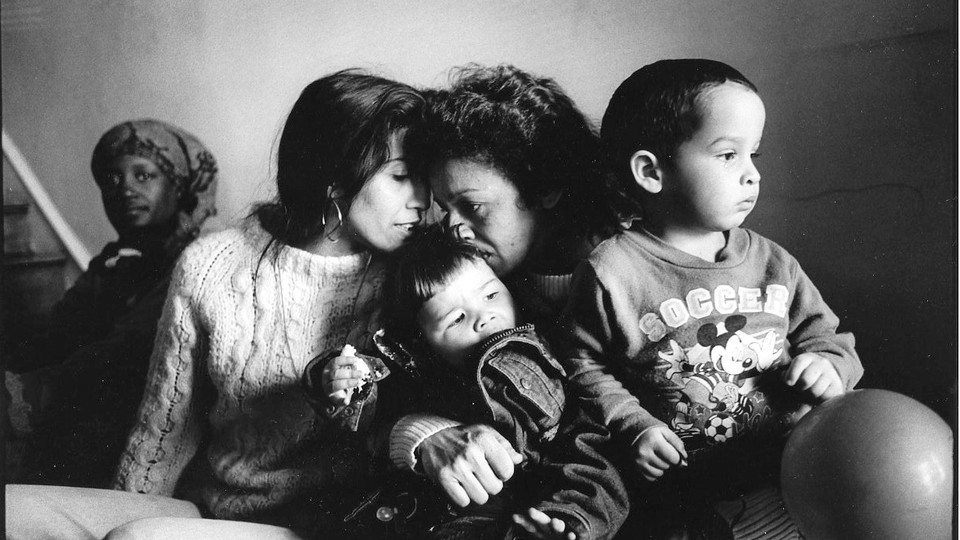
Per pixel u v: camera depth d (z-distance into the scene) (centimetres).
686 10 150
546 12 152
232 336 159
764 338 145
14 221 166
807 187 150
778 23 148
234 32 160
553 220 152
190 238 163
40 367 166
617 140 146
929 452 129
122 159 163
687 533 147
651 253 146
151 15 162
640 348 145
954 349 148
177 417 162
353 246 157
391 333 151
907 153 147
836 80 148
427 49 155
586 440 143
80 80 164
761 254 148
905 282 149
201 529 149
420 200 155
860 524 130
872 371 152
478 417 147
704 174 141
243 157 161
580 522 140
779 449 147
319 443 158
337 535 155
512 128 150
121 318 164
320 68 158
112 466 165
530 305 152
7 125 165
